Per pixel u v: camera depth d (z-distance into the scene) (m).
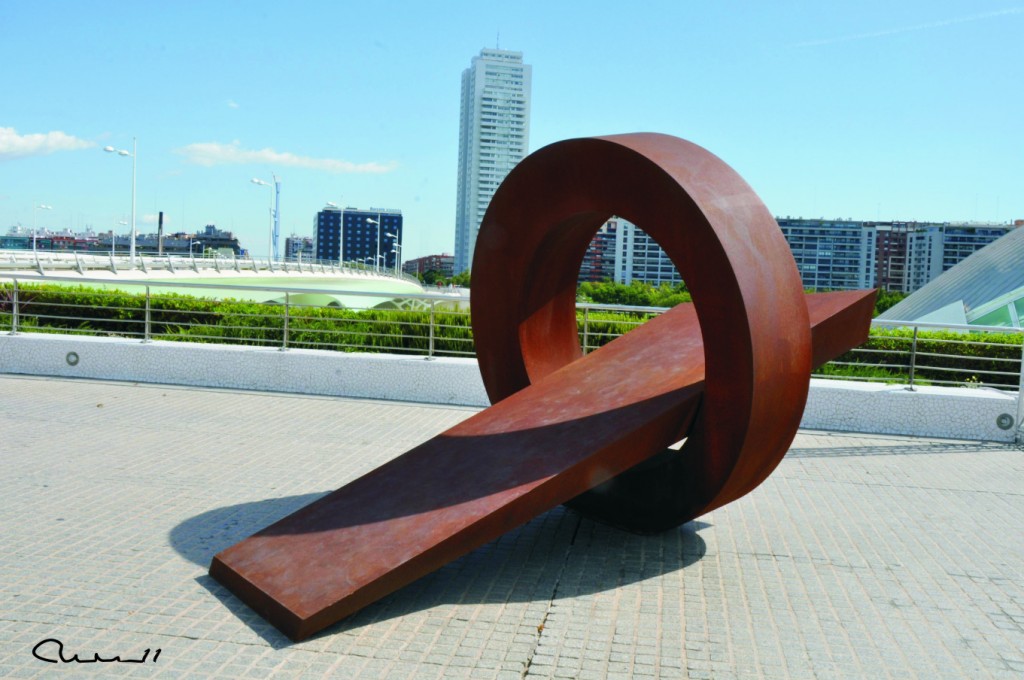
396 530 4.73
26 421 9.05
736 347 4.92
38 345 12.09
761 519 6.45
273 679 3.75
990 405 9.45
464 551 4.71
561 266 6.82
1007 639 4.41
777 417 5.07
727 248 4.88
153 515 6.03
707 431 5.23
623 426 5.14
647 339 6.62
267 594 4.35
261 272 46.78
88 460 7.52
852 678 3.94
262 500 6.48
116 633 4.14
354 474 7.33
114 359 11.88
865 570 5.38
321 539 4.81
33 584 4.69
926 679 3.95
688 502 5.49
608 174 5.62
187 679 3.71
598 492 6.11
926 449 8.98
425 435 9.03
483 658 4.03
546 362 6.90
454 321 12.77
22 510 6.04
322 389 11.33
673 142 5.60
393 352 13.04
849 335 6.07
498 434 5.53
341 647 4.10
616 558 5.50
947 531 6.23
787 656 4.14
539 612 4.60
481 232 6.87
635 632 4.37
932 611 4.75
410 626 4.37
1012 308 31.36
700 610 4.68
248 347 11.73
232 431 8.95
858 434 9.66
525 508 4.82
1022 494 7.31
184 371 11.70
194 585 4.77
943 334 12.27
